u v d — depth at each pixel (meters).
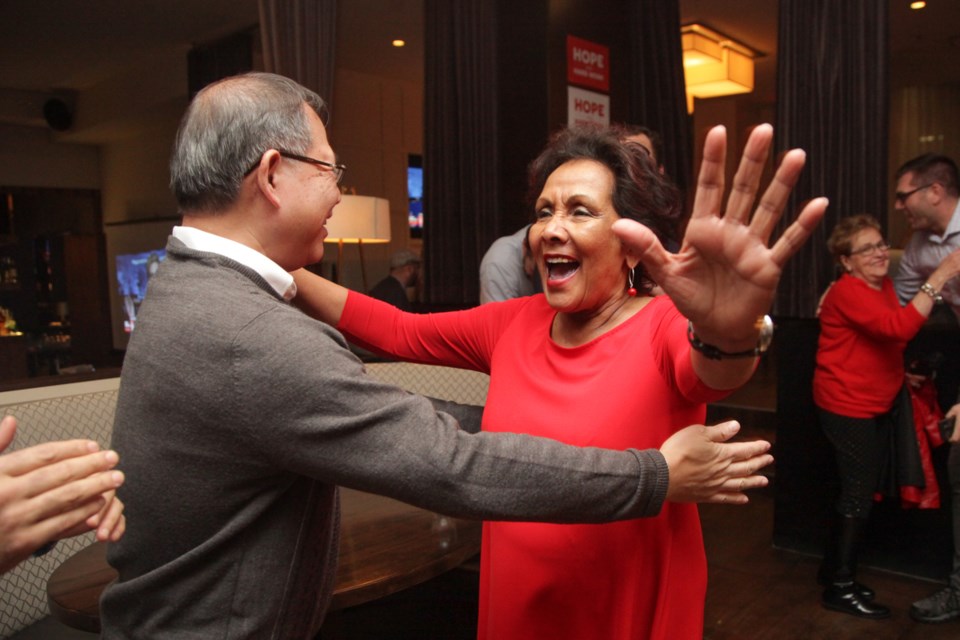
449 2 4.37
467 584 3.02
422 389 2.87
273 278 0.89
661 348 0.97
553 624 1.03
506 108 4.13
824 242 3.59
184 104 8.13
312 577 0.88
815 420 3.24
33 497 0.65
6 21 6.45
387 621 2.71
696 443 0.84
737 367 0.80
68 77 8.53
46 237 10.52
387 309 1.33
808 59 3.57
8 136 9.60
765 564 3.20
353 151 7.94
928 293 2.49
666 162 5.14
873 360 2.70
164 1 6.06
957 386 2.81
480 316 1.29
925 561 2.98
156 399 0.80
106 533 0.70
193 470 0.79
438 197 4.57
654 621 1.00
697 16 6.76
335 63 3.88
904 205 2.70
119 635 0.86
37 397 2.42
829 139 3.54
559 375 1.06
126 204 10.03
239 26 6.72
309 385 0.76
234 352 0.77
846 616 2.70
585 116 4.16
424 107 4.57
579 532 0.99
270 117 0.87
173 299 0.83
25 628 1.91
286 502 0.84
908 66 8.62
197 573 0.82
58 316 10.59
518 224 4.16
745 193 0.71
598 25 4.23
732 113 9.38
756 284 0.72
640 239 0.73
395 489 0.77
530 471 0.78
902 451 2.73
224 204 0.87
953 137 9.32
